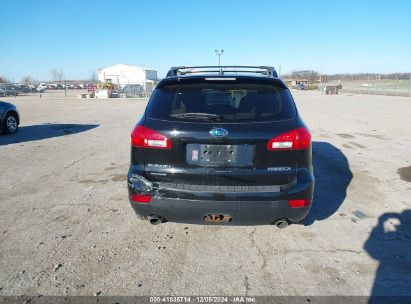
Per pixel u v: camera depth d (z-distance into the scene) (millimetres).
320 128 12250
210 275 2953
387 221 4039
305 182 3146
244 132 3043
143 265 3102
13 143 9195
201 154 3111
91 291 2729
